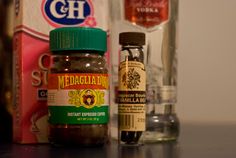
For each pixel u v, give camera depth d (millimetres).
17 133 557
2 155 468
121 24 595
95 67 500
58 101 497
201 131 714
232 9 890
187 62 886
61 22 551
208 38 889
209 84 891
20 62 548
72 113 493
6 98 778
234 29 891
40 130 547
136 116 521
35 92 548
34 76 548
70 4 553
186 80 887
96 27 560
